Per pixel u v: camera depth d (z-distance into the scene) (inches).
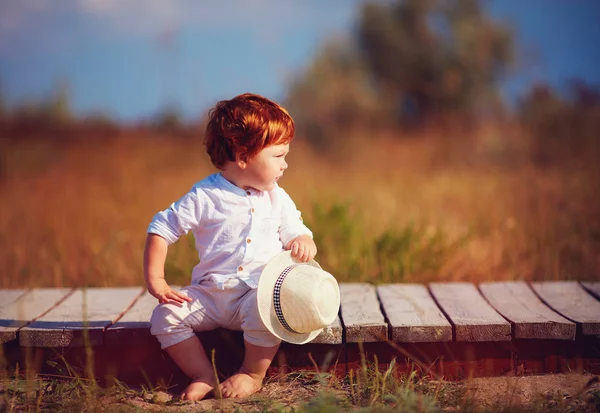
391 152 544.1
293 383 117.0
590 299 137.0
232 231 116.2
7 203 333.1
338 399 106.2
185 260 171.6
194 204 116.7
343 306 132.6
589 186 298.5
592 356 120.8
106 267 195.3
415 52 778.2
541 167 409.1
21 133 612.7
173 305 113.5
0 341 118.6
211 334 119.7
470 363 120.6
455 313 125.4
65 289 152.2
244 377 112.0
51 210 308.3
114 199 334.6
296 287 108.8
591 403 104.9
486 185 344.5
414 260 181.5
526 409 102.0
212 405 107.3
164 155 504.4
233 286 113.3
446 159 508.1
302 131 649.6
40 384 112.5
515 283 150.7
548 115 475.2
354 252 182.2
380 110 747.4
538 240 211.8
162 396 112.1
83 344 118.4
